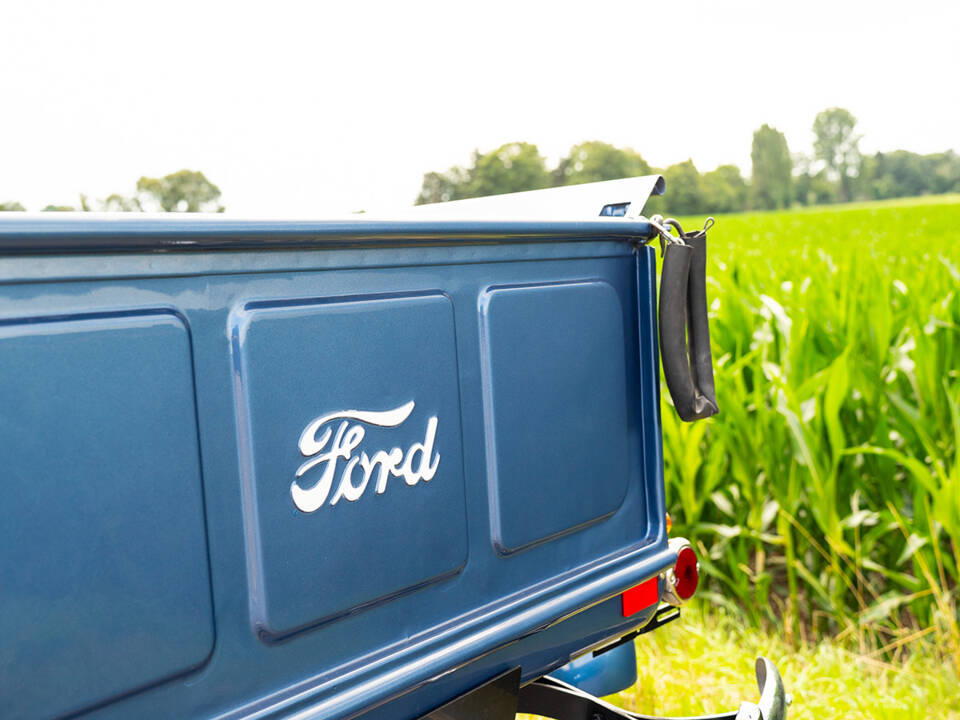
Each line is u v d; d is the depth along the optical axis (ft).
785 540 13.15
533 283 6.40
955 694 10.78
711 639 12.69
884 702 10.66
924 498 12.10
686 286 7.20
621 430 7.24
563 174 335.26
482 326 6.00
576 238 6.67
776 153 329.93
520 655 6.48
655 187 7.57
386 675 5.34
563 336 6.62
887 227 104.63
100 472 4.09
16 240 3.73
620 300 7.23
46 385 3.91
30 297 3.88
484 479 6.05
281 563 4.83
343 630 5.21
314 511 4.98
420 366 5.57
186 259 4.41
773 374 12.77
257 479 4.71
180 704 4.46
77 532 4.02
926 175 322.34
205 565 4.51
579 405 6.79
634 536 7.41
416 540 5.57
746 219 123.85
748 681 11.44
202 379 4.49
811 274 16.88
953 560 13.20
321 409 5.00
